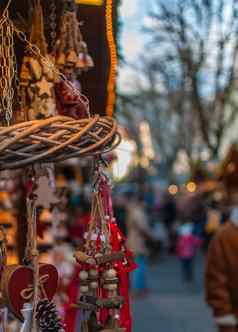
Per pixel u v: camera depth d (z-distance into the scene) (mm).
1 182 4039
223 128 21531
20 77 2275
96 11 2592
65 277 4641
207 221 17344
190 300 12273
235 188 4414
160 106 30828
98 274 2008
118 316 1986
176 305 11648
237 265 4145
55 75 2271
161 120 32625
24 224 2881
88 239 2057
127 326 2049
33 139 1711
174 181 39344
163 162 38312
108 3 2594
